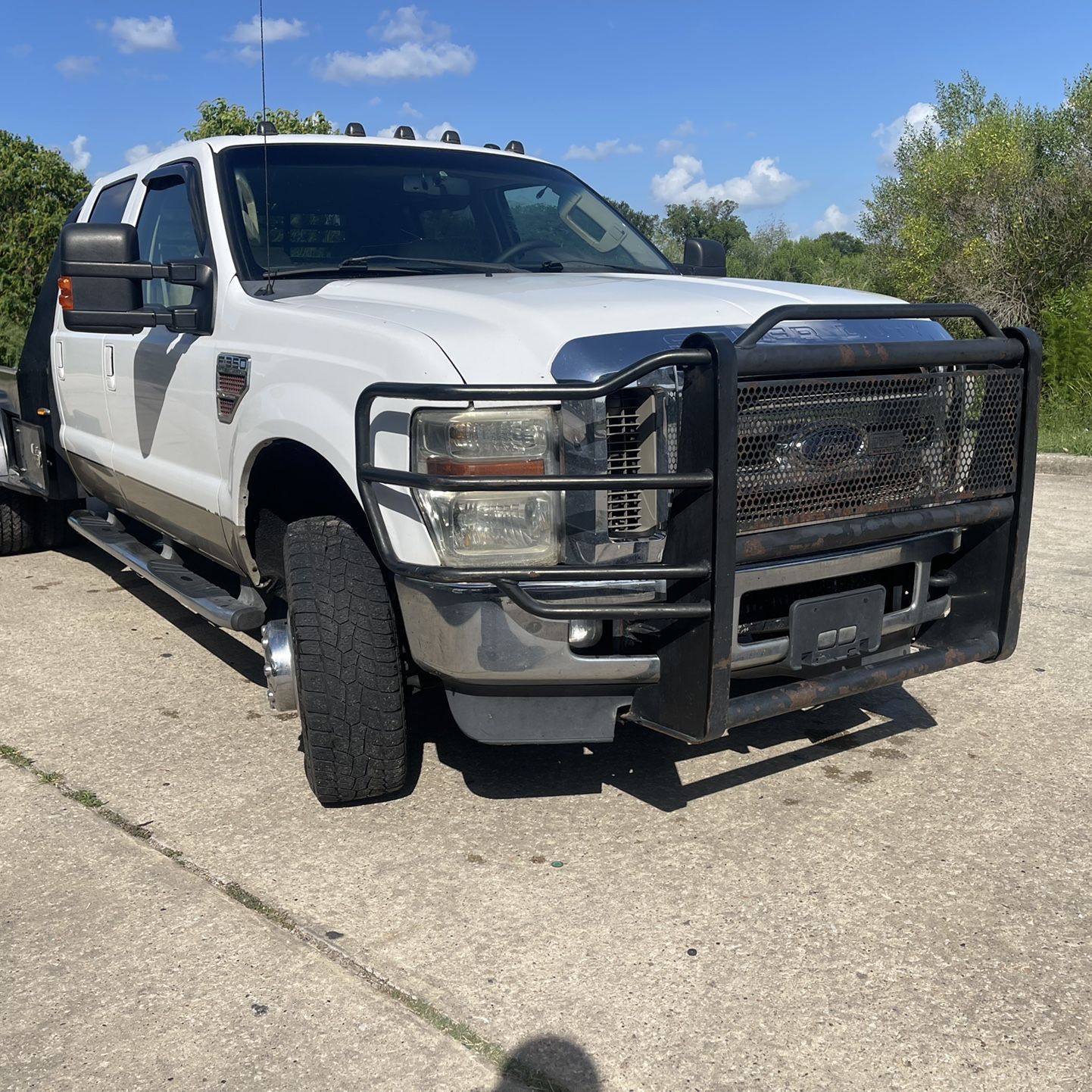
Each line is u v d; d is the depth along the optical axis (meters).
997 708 4.30
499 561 2.85
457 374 2.85
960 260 19.64
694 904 2.93
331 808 3.49
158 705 4.39
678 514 2.82
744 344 2.79
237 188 4.16
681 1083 2.27
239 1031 2.43
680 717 2.92
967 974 2.62
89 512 6.12
